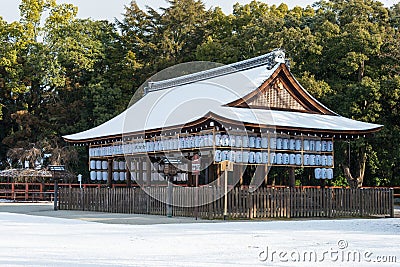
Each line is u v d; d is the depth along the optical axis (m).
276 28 42.47
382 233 17.36
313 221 22.47
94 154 31.59
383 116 37.81
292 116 25.81
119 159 32.22
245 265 11.02
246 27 46.38
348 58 36.75
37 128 51.91
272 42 39.12
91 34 53.94
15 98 53.53
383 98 37.25
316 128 25.02
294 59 38.69
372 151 39.22
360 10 40.47
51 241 14.99
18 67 51.31
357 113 36.03
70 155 47.84
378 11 41.44
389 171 41.25
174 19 53.66
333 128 25.59
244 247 13.66
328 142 26.14
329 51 38.66
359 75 38.47
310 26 42.91
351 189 25.67
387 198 26.34
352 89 36.28
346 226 20.00
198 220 22.41
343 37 37.94
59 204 32.16
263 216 23.62
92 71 52.59
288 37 38.59
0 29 51.97
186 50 52.94
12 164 52.22
